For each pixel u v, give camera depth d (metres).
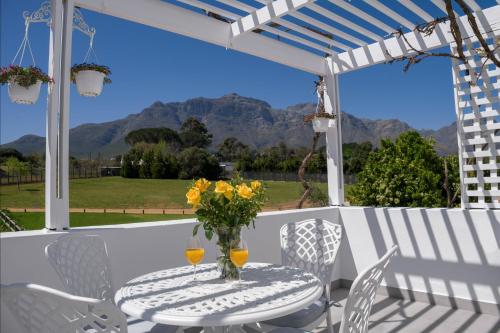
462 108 3.61
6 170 21.62
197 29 3.58
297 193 22.38
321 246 2.96
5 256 2.33
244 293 1.87
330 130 4.68
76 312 1.34
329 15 3.51
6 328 2.22
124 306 1.75
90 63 2.87
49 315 1.34
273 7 3.42
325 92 4.66
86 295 2.29
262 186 2.18
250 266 2.46
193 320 1.58
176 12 3.45
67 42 2.70
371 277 1.54
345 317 1.47
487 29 3.42
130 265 2.87
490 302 3.44
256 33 4.05
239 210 2.10
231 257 2.03
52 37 2.66
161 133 37.72
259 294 1.85
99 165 27.64
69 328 1.35
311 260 2.98
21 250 2.39
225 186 2.05
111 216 22.84
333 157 4.65
